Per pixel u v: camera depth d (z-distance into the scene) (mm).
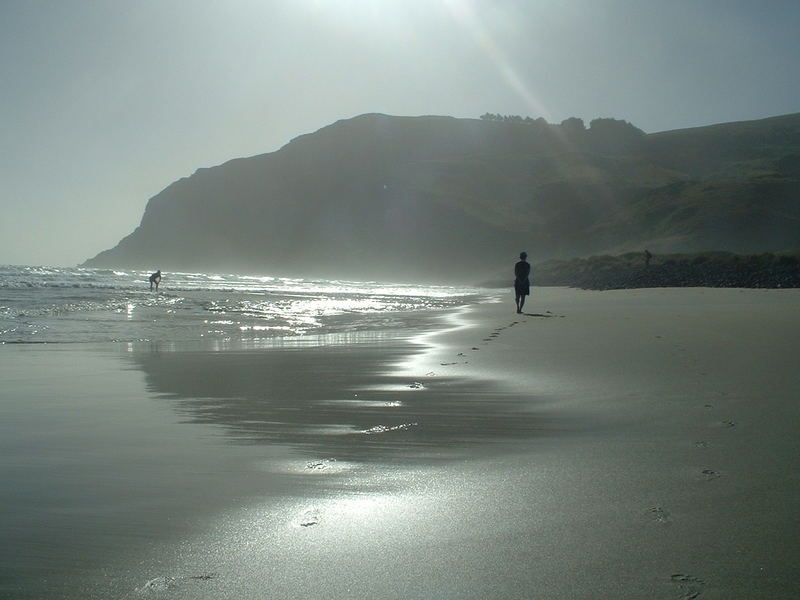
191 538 3359
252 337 14078
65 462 4734
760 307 19859
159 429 5770
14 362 10094
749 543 3148
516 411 6312
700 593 2703
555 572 2908
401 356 10477
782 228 111250
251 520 3592
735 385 7004
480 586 2803
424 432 5562
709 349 9875
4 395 7367
